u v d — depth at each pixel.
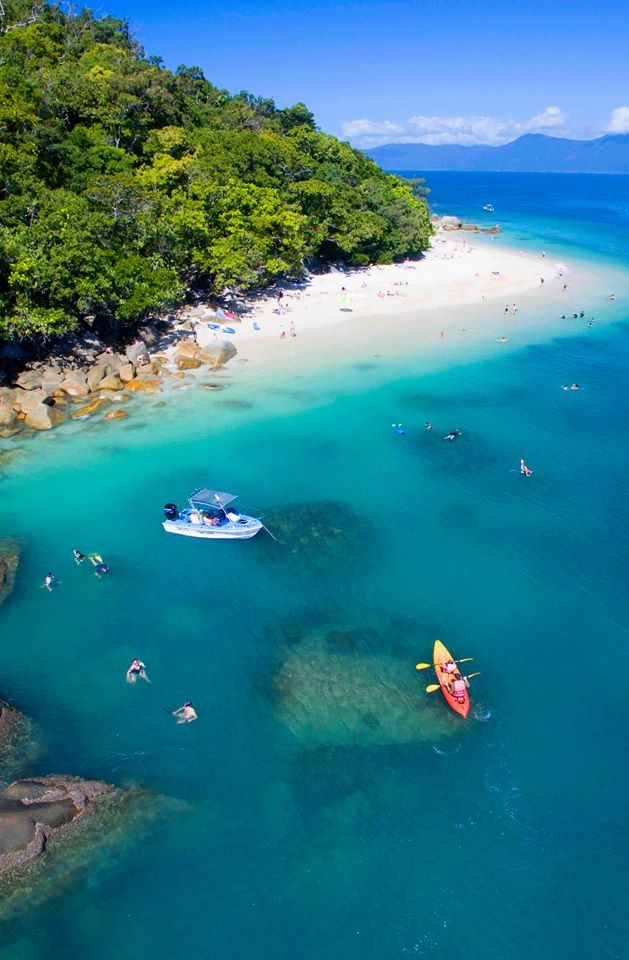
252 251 75.56
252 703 28.42
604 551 38.66
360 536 39.91
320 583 36.00
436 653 30.56
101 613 33.53
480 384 62.66
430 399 58.97
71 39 105.44
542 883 21.78
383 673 30.02
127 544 38.91
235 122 114.94
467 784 25.05
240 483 45.19
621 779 25.38
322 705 28.34
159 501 43.00
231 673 30.06
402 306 86.50
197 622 33.09
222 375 61.75
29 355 58.44
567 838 23.22
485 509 42.78
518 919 20.75
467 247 132.50
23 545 38.31
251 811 23.91
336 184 113.62
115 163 78.94
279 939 20.14
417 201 133.12
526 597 35.00
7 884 20.66
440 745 26.59
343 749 26.33
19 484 44.03
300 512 42.16
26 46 91.19
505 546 39.09
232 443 50.22
